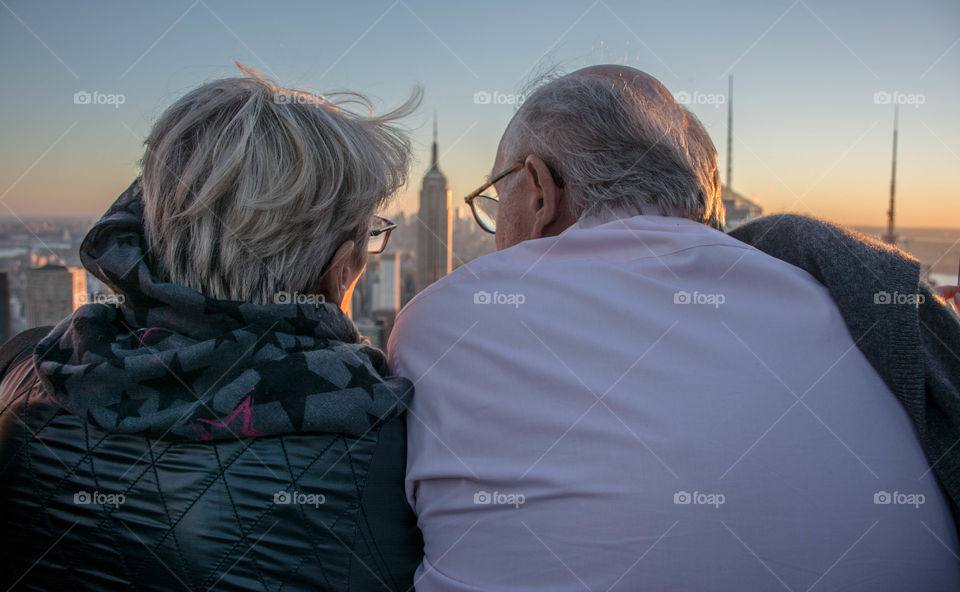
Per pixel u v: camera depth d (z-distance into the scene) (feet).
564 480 2.14
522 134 3.04
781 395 2.12
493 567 2.25
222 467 2.06
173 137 2.17
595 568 2.07
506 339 2.42
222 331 2.17
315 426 2.14
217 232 2.17
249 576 2.05
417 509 2.53
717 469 2.03
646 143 2.77
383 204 2.67
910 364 2.11
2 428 2.17
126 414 1.98
